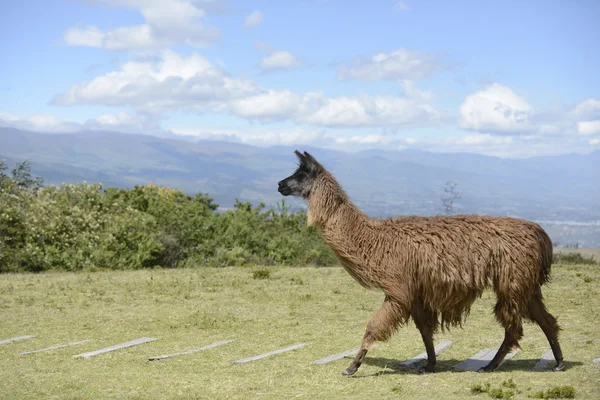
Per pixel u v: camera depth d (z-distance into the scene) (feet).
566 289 47.11
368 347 25.64
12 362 28.48
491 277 25.41
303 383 24.40
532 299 25.94
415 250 25.44
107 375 25.99
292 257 76.95
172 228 78.18
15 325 37.06
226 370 26.73
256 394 22.91
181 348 31.37
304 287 51.16
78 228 73.26
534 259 25.20
